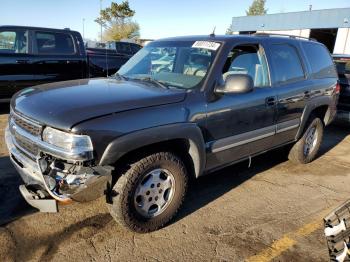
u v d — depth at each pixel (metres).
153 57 4.08
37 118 2.76
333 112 5.39
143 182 2.98
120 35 50.78
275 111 4.09
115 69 9.17
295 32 30.55
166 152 3.04
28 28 7.32
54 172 2.64
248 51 3.91
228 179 4.46
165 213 3.19
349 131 7.46
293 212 3.70
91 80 3.78
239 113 3.60
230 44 3.65
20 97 3.31
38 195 2.80
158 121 2.90
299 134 4.73
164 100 3.02
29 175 2.88
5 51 7.05
